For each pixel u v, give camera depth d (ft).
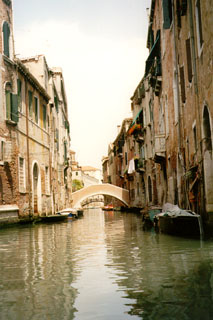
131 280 21.62
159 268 24.57
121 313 15.99
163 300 17.37
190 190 44.80
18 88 75.15
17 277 23.54
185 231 39.75
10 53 71.26
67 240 45.01
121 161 188.96
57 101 122.72
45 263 28.45
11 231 60.13
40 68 97.09
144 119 101.86
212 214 38.11
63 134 134.41
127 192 167.63
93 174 406.41
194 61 41.50
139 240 41.37
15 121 69.92
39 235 52.65
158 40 68.90
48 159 98.02
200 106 40.22
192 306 16.25
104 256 30.94
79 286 20.79
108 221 90.38
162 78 67.87
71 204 162.71
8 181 67.67
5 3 70.59
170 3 57.52
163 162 73.05
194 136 44.88
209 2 34.30
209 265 24.57
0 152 65.67
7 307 17.30
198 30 39.91
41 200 87.51
